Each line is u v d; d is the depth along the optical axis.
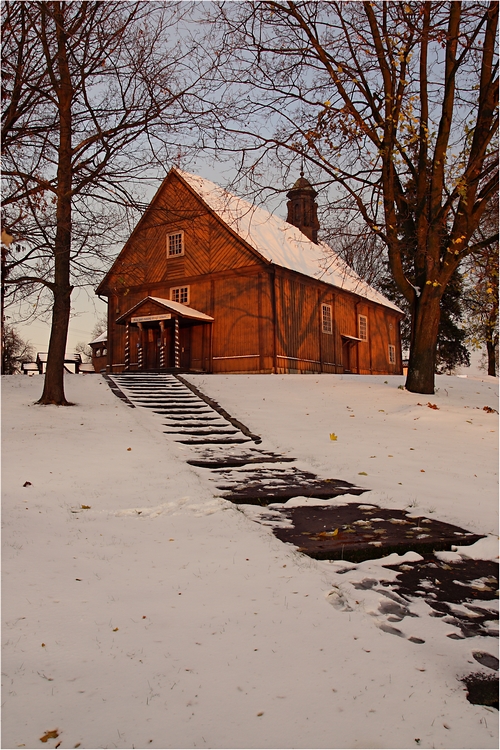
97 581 4.11
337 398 15.45
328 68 14.23
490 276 15.11
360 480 8.02
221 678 2.94
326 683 2.94
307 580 4.26
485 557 5.11
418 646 3.40
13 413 12.05
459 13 14.00
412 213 16.94
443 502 6.98
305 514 6.34
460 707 2.80
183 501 6.52
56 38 11.90
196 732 2.52
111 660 3.07
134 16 12.42
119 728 2.52
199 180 27.28
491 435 11.71
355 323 32.25
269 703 2.75
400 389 16.84
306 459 9.38
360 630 3.54
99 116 12.62
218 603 3.81
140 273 28.14
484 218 17.41
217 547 4.96
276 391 16.28
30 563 4.35
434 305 16.12
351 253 16.20
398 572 4.71
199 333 26.03
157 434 10.95
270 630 3.46
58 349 13.47
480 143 14.64
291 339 25.11
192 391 15.85
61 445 9.54
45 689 2.79
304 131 14.20
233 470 8.58
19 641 3.20
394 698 2.84
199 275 25.98
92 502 6.41
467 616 3.88
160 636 3.34
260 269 24.08
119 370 29.05
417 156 16.39
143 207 13.12
